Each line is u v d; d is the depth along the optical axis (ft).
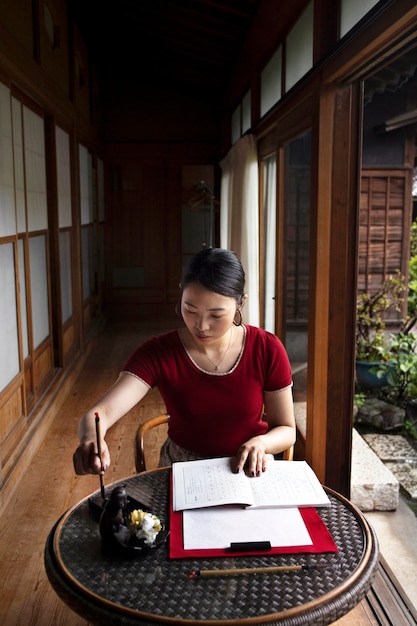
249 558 3.60
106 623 3.13
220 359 4.74
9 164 9.46
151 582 3.39
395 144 16.38
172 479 4.46
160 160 23.99
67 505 8.52
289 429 4.83
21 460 9.35
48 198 13.39
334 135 7.71
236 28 14.65
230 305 4.34
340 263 7.92
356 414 12.34
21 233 10.37
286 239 11.39
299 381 10.98
